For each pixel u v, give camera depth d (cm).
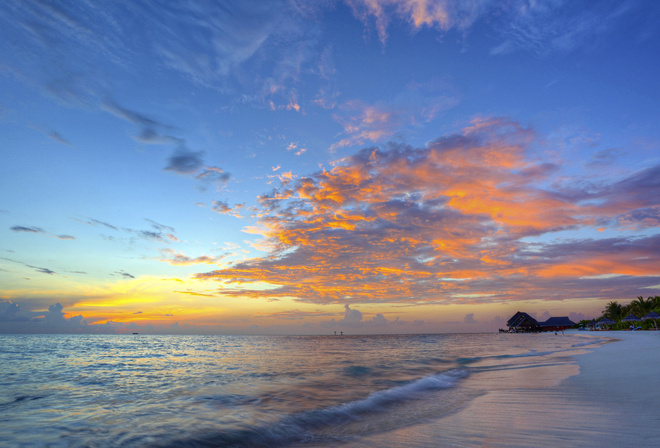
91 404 1050
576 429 604
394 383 1465
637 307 11775
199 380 1584
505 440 573
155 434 731
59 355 3284
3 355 3191
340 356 3156
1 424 802
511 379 1445
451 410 898
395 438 660
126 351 4059
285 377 1664
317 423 841
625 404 791
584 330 14450
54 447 641
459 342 7062
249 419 857
